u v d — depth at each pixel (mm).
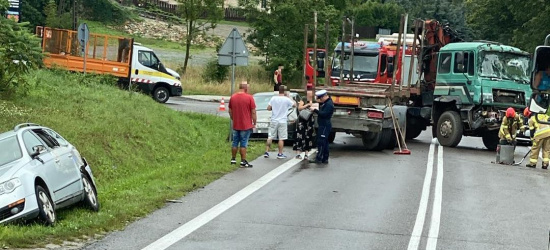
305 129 19438
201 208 12773
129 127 20547
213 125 27031
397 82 27094
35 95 21281
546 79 8469
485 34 65938
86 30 27844
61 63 33250
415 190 15305
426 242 10656
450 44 25375
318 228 11406
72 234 10289
